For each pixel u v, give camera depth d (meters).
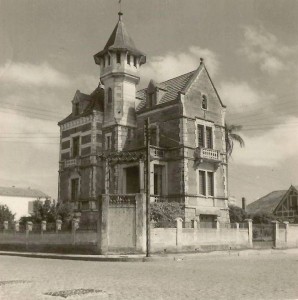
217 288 10.39
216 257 24.28
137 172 36.34
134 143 37.69
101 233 25.23
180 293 9.51
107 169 35.00
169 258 22.52
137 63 39.00
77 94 41.38
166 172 34.50
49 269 16.48
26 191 66.94
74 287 10.58
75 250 26.73
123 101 37.69
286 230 33.94
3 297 8.79
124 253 24.84
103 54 38.91
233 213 44.12
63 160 41.50
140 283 11.52
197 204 33.97
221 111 38.19
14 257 25.86
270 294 9.40
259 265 18.23
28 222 31.27
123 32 38.94
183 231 26.77
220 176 36.69
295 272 14.90
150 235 25.02
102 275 13.92
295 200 57.50
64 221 33.62
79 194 39.00
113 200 25.62
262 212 49.28
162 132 35.66
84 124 39.81
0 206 50.34
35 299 8.56
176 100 34.56
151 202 30.64
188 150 34.06
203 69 37.22
